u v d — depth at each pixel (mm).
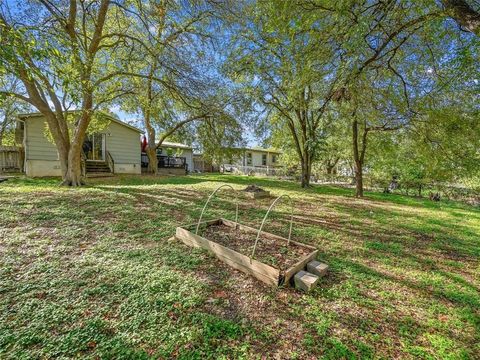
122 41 8164
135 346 1650
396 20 4004
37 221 4051
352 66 4047
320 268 2836
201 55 8336
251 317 2049
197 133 12398
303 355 1699
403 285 2824
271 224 4961
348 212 6867
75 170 8281
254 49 7445
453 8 3244
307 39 4641
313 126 13023
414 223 6043
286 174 22250
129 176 13531
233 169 27016
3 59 2537
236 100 10734
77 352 1572
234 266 2865
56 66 3184
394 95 6242
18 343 1602
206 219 4867
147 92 10008
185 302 2152
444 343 1924
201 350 1660
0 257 2738
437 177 8578
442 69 5340
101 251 3078
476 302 2557
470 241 4770
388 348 1837
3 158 13641
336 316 2148
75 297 2119
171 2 7105
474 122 6441
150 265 2775
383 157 13961
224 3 7145
